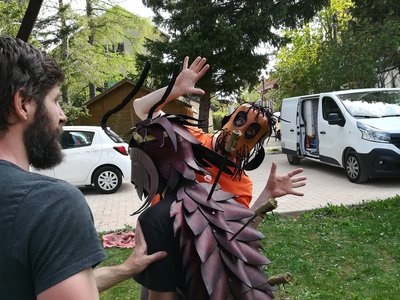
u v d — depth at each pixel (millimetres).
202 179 1829
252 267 1474
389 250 4625
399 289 3666
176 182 1549
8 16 12570
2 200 1023
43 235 1000
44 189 1046
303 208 6820
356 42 17562
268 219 6031
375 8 22234
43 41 20125
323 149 10094
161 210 1502
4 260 995
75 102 22438
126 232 5879
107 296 3834
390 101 9375
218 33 16953
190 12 17109
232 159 1913
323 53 18547
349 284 3848
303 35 21312
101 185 9414
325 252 4652
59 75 1208
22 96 1095
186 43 16516
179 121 1676
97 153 9367
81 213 1060
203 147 1657
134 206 7969
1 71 1072
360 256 4492
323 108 10078
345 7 21031
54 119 1176
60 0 21766
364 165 8438
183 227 1427
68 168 9219
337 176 9898
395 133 8141
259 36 17141
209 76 17281
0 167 1069
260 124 1882
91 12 25172
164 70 17250
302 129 11453
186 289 1436
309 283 3904
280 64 21859
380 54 17891
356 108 9102
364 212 6246
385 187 8219
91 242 1050
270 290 1501
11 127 1107
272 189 2012
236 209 1575
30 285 1015
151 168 1563
